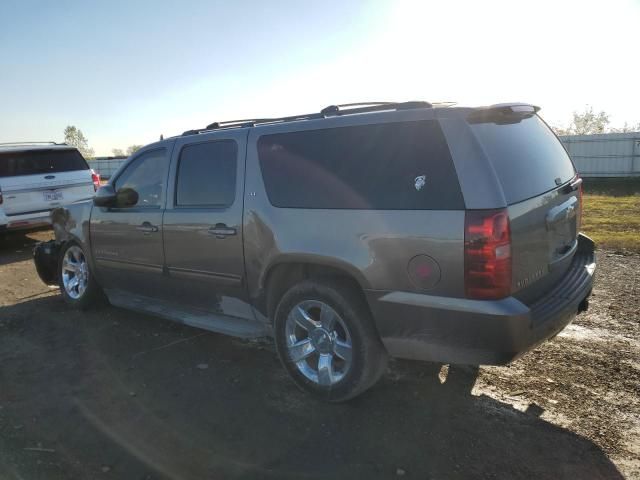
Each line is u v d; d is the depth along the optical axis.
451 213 2.81
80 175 10.30
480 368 3.94
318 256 3.32
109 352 4.49
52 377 4.00
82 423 3.30
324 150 3.41
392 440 3.02
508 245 2.74
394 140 3.09
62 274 5.89
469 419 3.22
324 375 3.44
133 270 4.89
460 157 2.82
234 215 3.85
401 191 3.02
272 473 2.74
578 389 3.56
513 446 2.93
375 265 3.08
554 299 3.16
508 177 2.91
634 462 2.76
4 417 3.39
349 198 3.23
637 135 22.59
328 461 2.83
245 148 3.86
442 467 2.75
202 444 3.03
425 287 2.91
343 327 3.33
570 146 24.34
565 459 2.80
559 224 3.43
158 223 4.48
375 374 3.30
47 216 9.76
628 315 4.93
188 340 4.74
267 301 3.81
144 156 4.78
